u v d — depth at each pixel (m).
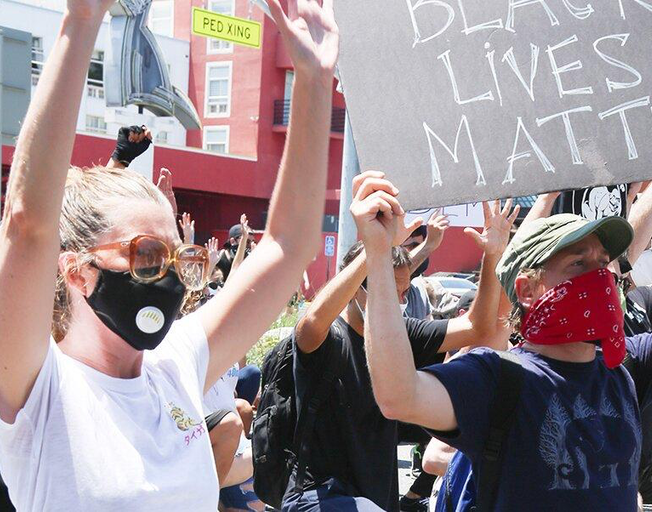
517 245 2.61
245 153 36.00
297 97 2.19
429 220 5.28
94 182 1.88
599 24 2.94
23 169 1.55
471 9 2.92
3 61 6.39
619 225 2.51
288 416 3.76
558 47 2.93
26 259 1.58
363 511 3.51
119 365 1.89
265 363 3.90
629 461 2.45
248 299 2.17
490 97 2.90
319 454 3.72
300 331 3.62
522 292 2.59
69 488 1.71
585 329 2.44
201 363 2.09
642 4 2.93
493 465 2.37
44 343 1.67
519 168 2.88
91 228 1.81
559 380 2.44
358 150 2.87
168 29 37.38
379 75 2.88
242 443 4.84
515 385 2.39
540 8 2.94
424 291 7.42
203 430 1.97
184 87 37.00
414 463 6.64
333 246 29.84
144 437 1.82
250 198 36.19
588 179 2.88
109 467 1.74
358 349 3.71
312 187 2.21
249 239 10.07
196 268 1.91
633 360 2.97
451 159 2.86
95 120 33.47
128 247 1.80
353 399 3.68
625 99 2.91
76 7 1.54
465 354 2.53
